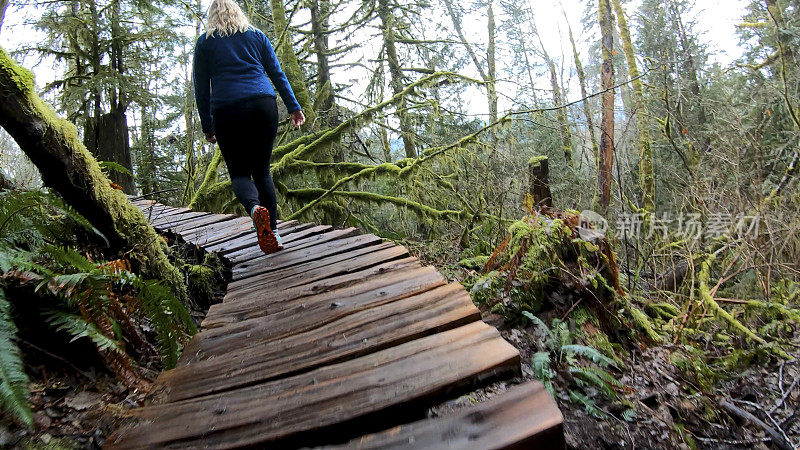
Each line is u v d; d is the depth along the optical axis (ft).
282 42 36.04
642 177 32.30
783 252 15.76
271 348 5.86
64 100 37.78
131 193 37.99
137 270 9.25
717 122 24.59
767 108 24.04
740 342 12.30
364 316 6.33
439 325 5.52
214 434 4.10
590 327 10.32
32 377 5.50
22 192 7.38
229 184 29.86
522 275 10.87
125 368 5.91
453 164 28.66
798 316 12.34
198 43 10.35
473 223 24.81
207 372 5.41
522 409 3.63
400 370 4.64
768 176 21.80
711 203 17.15
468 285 12.23
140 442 4.11
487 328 5.22
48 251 6.29
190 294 11.19
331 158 33.68
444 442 3.48
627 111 35.37
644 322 11.82
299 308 7.23
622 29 43.09
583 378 8.75
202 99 10.57
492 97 34.99
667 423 8.29
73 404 5.42
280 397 4.54
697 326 13.52
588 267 11.27
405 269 8.42
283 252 11.82
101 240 8.98
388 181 31.65
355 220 31.94
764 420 9.25
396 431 3.70
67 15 38.17
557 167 38.83
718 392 10.18
